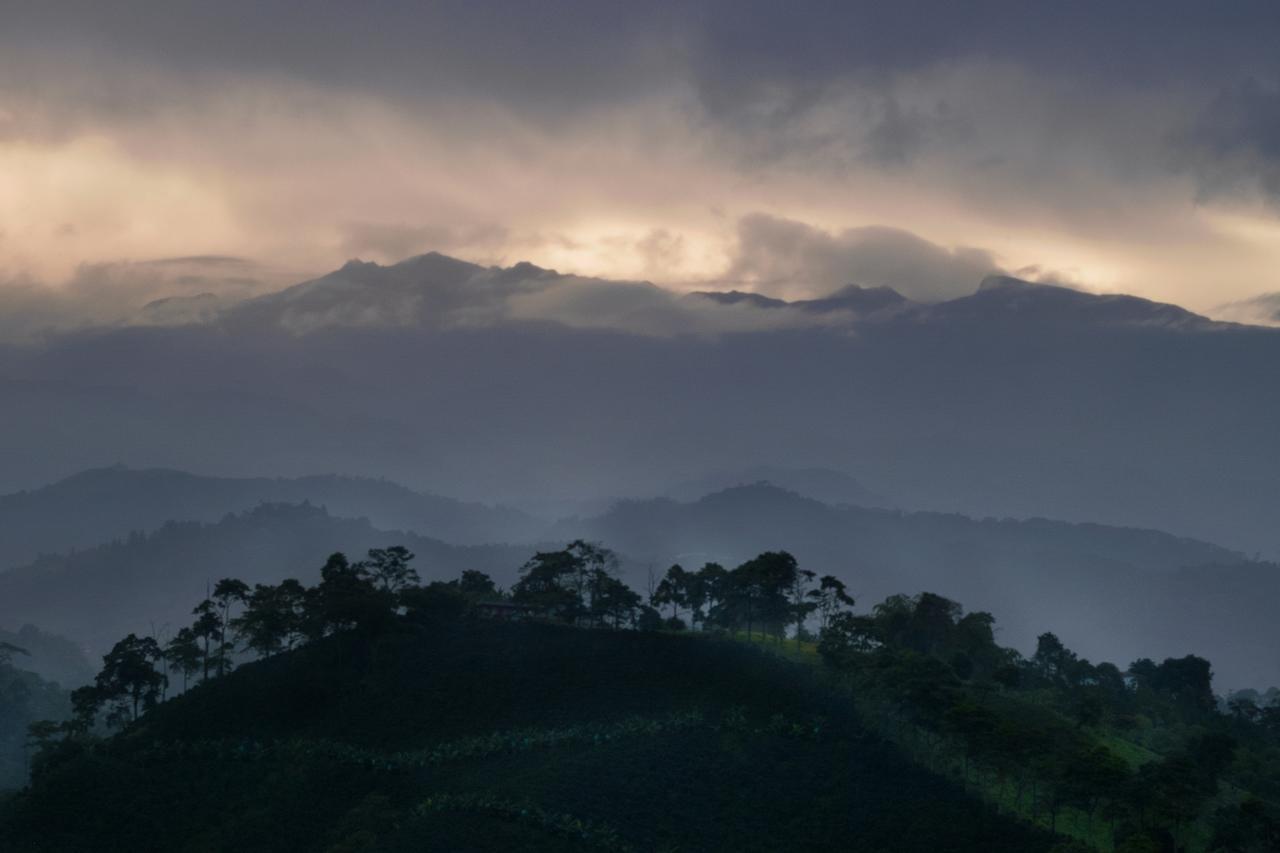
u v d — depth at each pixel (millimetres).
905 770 113188
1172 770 103750
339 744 128875
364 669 147250
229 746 130625
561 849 100312
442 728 131375
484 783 114375
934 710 117250
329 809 116375
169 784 124312
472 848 100938
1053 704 145375
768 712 125438
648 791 110188
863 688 127125
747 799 108688
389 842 103438
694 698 131000
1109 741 138000
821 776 112188
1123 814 101188
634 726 124438
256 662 153125
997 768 108312
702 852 100375
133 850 114562
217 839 113688
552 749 121750
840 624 149125
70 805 120375
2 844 115000
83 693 152000
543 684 138875
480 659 146875
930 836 101188
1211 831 109500
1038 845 98500
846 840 101812
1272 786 128250
